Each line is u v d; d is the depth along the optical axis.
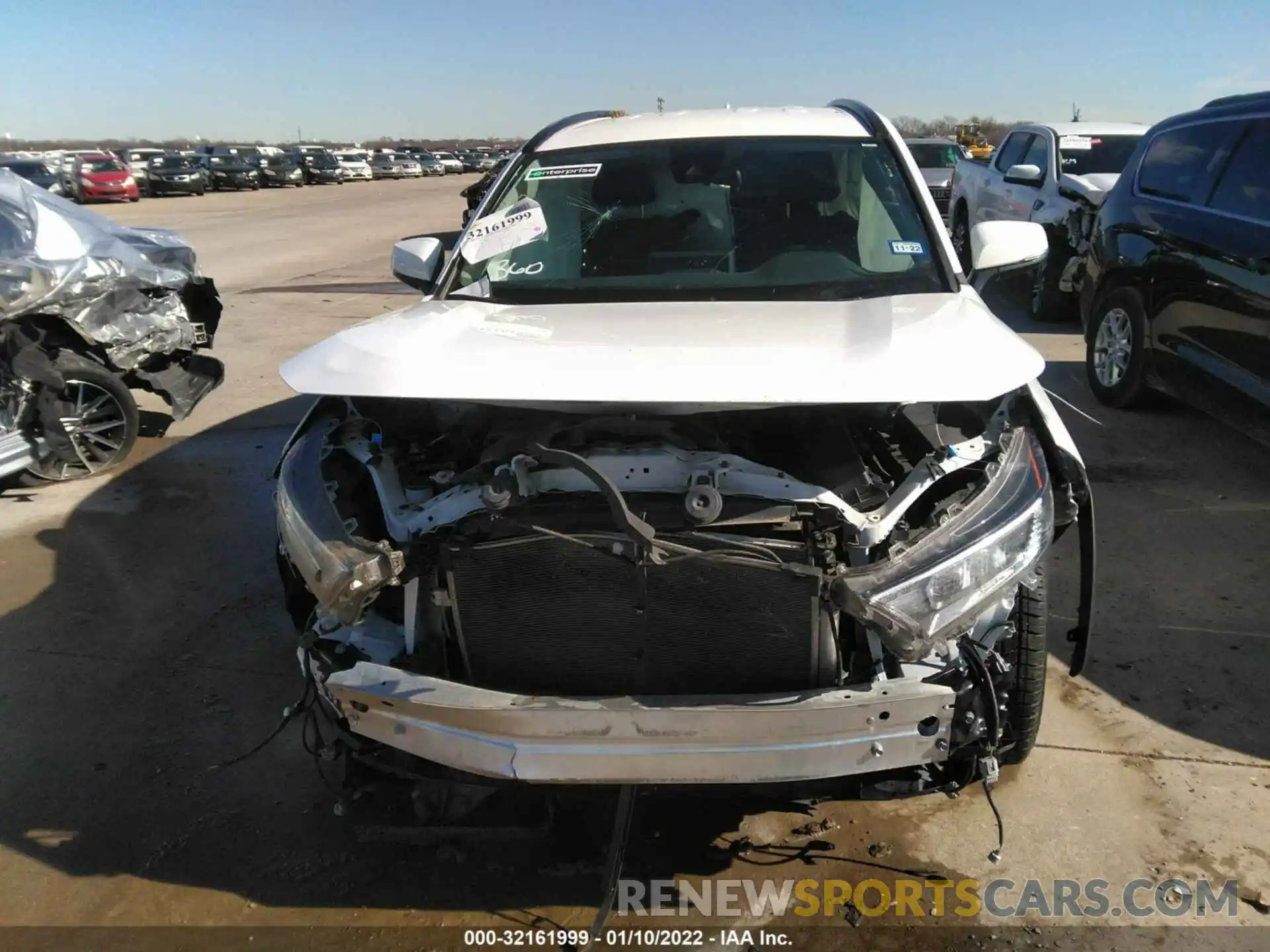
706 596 2.34
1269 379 4.85
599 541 2.29
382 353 2.64
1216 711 3.29
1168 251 5.76
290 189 40.44
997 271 3.55
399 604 2.66
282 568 3.19
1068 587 4.10
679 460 2.39
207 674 3.72
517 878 2.71
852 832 2.84
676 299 3.25
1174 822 2.81
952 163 16.31
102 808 3.01
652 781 2.24
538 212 3.63
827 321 2.81
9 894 2.68
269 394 7.52
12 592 4.39
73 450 5.70
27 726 3.41
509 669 2.47
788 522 2.36
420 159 59.09
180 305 6.19
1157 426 6.11
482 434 2.78
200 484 5.68
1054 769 3.04
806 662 2.37
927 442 2.68
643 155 3.81
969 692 2.30
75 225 5.85
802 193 3.61
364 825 2.73
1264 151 5.23
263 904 2.63
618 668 2.42
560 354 2.54
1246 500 4.93
